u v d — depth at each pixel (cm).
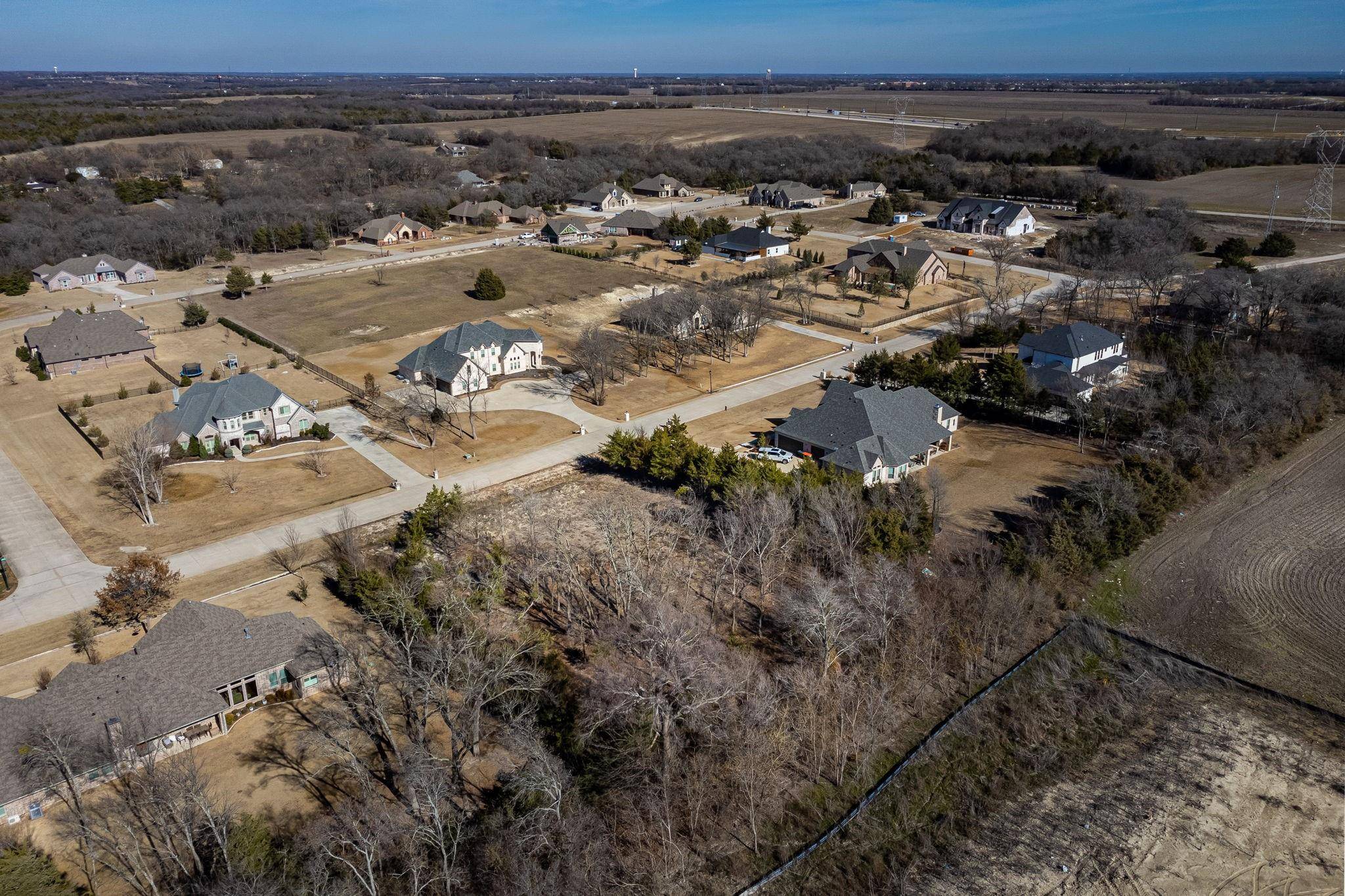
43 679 5000
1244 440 7594
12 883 3309
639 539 6284
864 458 7012
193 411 8125
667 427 7606
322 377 9875
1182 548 6234
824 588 4944
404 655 4741
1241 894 3669
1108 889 3719
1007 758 4481
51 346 10219
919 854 3941
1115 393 8519
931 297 12788
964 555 5953
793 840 3994
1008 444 7925
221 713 4491
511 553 6181
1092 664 5134
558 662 4653
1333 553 6106
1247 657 5150
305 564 6194
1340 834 3962
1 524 6812
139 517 6888
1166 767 4394
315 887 3173
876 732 4491
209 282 14288
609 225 17512
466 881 3588
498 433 8406
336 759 4341
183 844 3703
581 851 3638
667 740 4075
